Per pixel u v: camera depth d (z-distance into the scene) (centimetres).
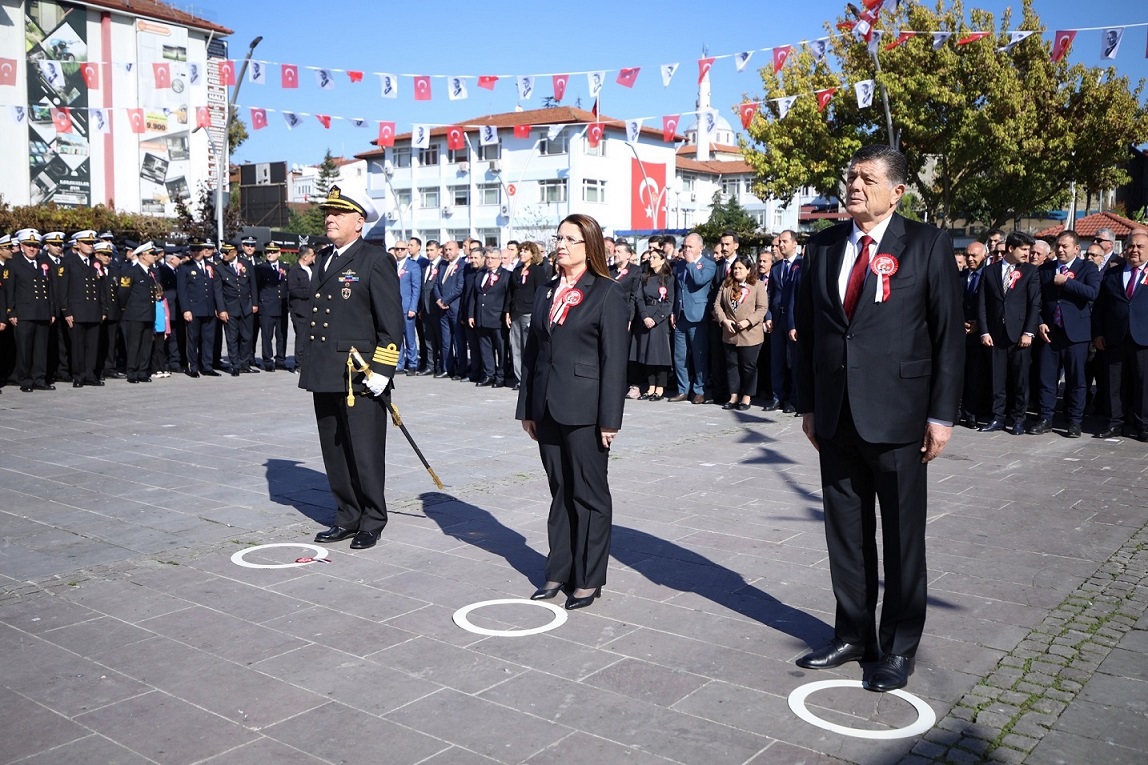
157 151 4197
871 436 372
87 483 739
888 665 382
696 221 6381
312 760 321
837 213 5384
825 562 544
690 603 478
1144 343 917
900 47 2395
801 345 407
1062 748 329
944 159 2602
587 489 471
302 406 1170
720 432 989
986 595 487
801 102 2558
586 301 473
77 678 388
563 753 326
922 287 372
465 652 415
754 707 362
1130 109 2403
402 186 5797
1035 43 2391
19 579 512
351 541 586
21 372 1298
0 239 1361
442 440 937
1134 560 545
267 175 4484
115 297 1400
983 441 936
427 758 322
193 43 4291
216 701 367
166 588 499
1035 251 958
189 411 1123
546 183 5262
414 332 1591
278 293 1590
